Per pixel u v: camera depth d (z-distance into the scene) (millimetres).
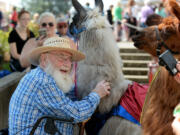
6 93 3891
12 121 2510
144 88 2934
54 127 2393
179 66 2061
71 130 2621
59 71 2535
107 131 2719
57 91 2457
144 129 2354
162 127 2205
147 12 9352
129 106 2684
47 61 2543
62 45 2564
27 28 5062
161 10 8562
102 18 2805
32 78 2482
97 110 2807
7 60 7203
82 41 2822
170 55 2086
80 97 2842
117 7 11008
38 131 2438
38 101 2430
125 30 10703
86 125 2887
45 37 4008
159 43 2312
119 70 2820
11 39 4910
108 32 2805
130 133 2611
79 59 2713
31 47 3959
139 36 2420
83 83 2801
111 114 2746
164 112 2225
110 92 2748
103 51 2734
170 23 2275
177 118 1663
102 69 2742
